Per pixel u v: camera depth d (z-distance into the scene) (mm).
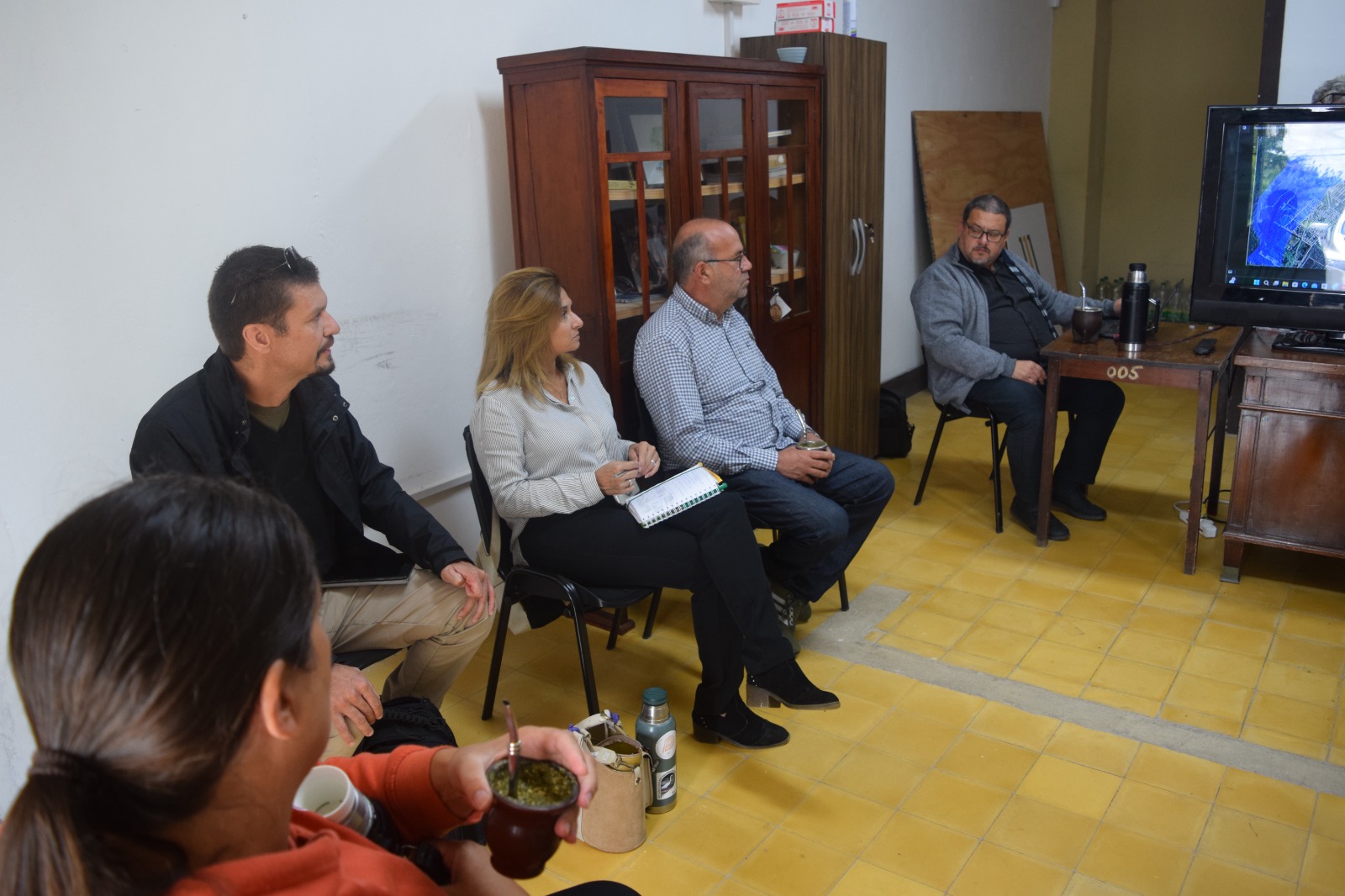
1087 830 2027
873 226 4062
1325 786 2139
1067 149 6469
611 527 2291
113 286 2119
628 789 1970
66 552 580
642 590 2311
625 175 2752
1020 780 2193
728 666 2299
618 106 2689
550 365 2379
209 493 622
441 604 2109
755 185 3250
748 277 3238
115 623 561
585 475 2273
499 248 2980
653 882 1923
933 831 2039
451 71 2740
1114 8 6371
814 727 2422
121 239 2117
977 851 1977
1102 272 6852
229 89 2256
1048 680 2594
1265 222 2990
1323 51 3803
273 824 667
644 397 2723
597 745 2104
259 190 2350
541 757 939
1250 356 2904
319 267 2512
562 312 2295
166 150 2162
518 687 2635
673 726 2123
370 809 920
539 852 891
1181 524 3578
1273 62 3961
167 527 588
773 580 2773
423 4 2637
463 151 2816
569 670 2719
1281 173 2934
